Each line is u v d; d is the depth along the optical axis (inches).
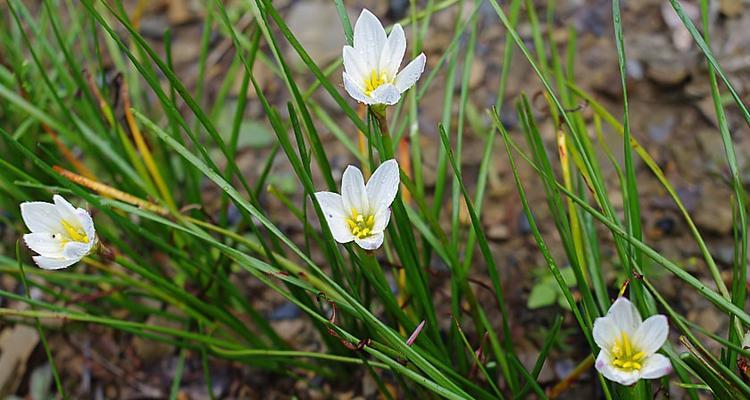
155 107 45.2
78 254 29.8
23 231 39.9
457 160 35.5
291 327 39.5
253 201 33.9
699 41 31.3
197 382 39.1
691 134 42.1
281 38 49.3
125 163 37.7
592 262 33.8
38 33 39.3
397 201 32.0
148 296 37.7
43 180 39.3
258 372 38.9
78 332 40.1
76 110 40.8
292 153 32.2
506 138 31.3
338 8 31.8
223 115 45.8
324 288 33.8
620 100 43.9
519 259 40.0
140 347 39.8
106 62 47.4
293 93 32.6
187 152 32.0
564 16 47.6
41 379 39.6
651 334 28.3
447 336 38.0
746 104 42.2
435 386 30.9
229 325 36.8
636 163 41.7
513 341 38.1
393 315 35.4
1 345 39.9
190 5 51.3
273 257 34.4
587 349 37.6
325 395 38.0
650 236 40.1
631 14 47.1
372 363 33.2
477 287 39.3
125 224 34.0
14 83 40.0
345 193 29.5
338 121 45.3
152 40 50.6
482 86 45.4
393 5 49.1
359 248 31.3
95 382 39.6
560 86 37.0
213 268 36.2
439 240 35.4
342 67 46.9
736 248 32.8
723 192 40.3
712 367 30.8
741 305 32.1
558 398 36.7
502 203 41.4
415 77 29.4
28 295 33.4
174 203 38.6
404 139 36.8
